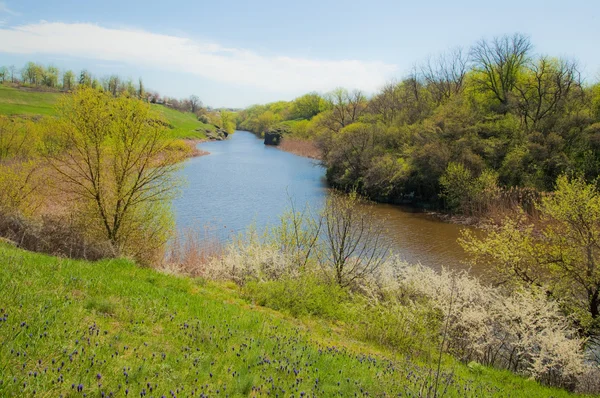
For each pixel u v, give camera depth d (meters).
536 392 9.84
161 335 6.45
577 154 40.28
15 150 34.91
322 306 13.08
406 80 78.56
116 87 104.81
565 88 49.66
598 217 14.70
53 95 106.31
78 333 5.48
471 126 46.81
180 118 145.00
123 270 10.75
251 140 141.50
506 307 13.11
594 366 12.26
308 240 17.62
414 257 27.36
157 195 18.64
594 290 14.84
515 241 16.45
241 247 19.25
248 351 6.55
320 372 6.46
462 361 12.12
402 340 11.25
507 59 54.88
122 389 4.31
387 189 49.06
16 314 5.42
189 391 4.70
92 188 17.72
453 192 41.72
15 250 10.83
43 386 3.90
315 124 96.69
